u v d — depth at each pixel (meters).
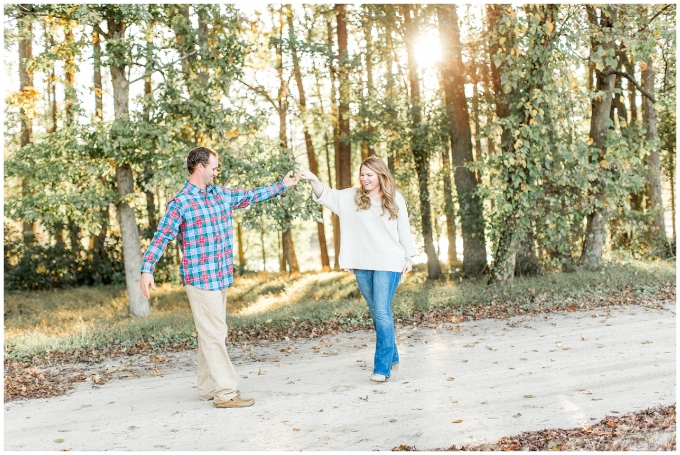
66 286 16.83
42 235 17.92
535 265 12.12
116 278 16.94
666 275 10.23
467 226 13.98
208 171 4.56
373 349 6.46
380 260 5.05
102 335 7.91
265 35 12.16
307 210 10.16
